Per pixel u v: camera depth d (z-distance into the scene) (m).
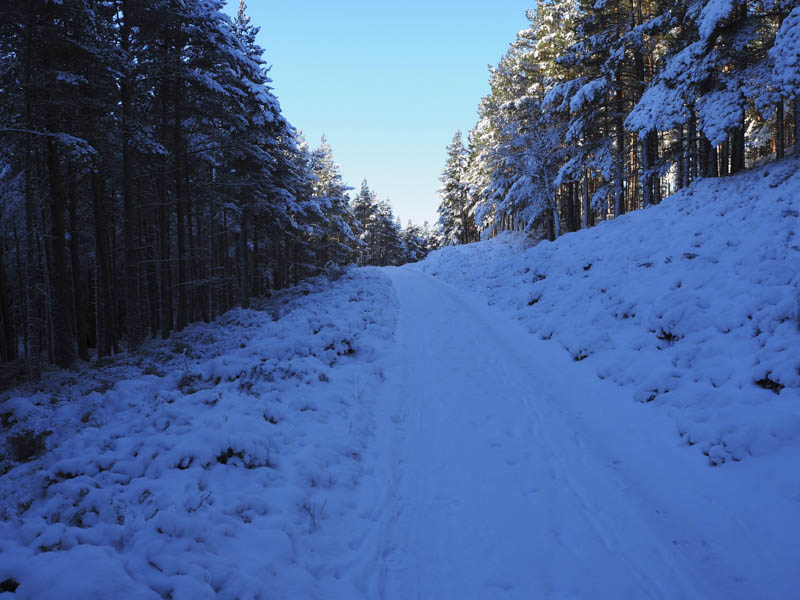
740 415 6.04
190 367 10.54
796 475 4.91
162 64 15.88
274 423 6.89
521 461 6.41
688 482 5.50
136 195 18.56
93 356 21.78
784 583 3.92
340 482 5.76
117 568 3.34
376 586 4.19
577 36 24.48
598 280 12.88
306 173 36.03
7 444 6.54
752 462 5.37
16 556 3.57
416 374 10.08
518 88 30.22
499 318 14.72
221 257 34.09
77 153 12.91
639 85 21.64
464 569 4.42
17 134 13.55
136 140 15.29
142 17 15.49
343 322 12.89
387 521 5.20
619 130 23.16
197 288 25.05
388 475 6.22
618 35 22.12
